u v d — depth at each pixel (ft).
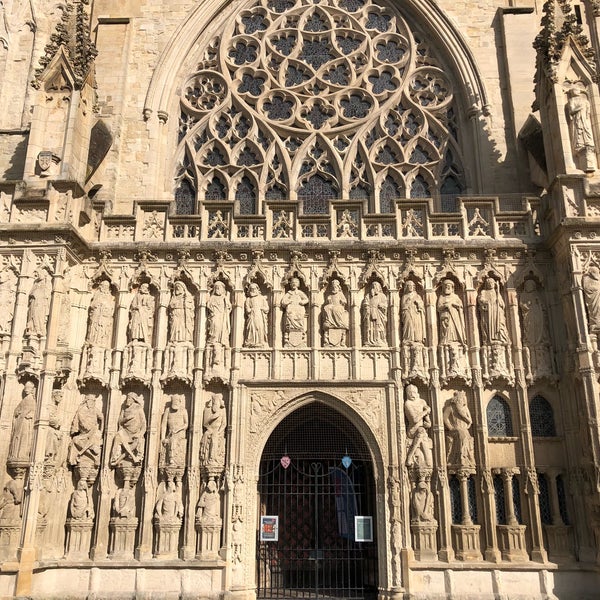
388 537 62.75
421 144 88.43
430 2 93.40
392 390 66.74
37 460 59.52
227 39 94.12
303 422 71.10
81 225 71.26
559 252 67.87
